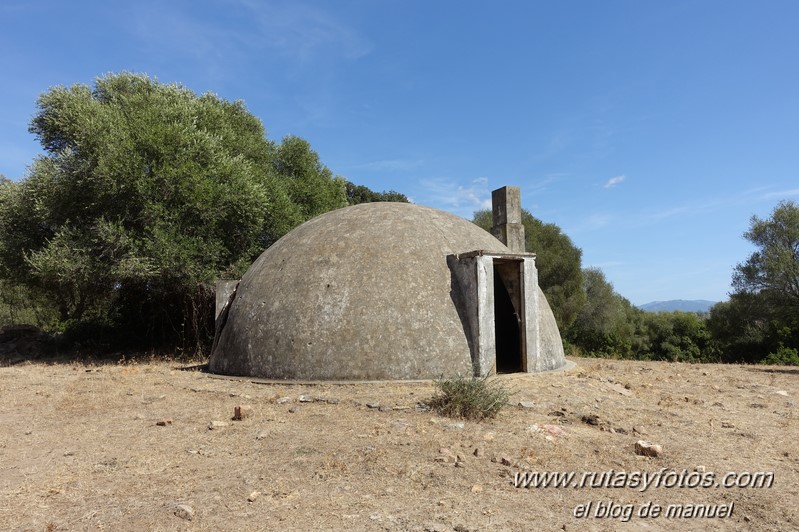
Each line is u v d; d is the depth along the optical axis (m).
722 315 28.52
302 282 9.67
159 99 16.70
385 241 9.90
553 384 8.80
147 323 17.17
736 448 5.98
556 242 30.97
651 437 6.32
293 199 21.14
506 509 4.29
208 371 10.87
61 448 6.00
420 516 4.11
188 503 4.36
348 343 8.91
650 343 34.09
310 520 4.04
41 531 3.89
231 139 18.50
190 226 14.77
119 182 14.14
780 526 4.13
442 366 8.83
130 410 7.80
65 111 15.52
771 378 11.35
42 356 16.36
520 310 9.95
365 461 5.25
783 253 23.69
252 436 6.21
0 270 15.97
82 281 14.52
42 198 14.57
